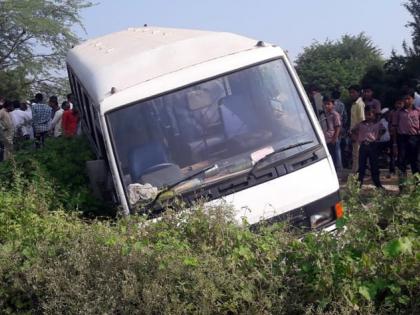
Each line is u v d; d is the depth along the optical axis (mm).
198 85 6578
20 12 31984
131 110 6445
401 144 12641
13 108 18172
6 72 33250
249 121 6512
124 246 4203
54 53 33500
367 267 3820
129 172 6277
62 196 7043
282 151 6324
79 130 11773
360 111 14273
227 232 4406
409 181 4418
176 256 4059
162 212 5734
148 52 7141
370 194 4828
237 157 6312
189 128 6434
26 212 5734
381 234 4035
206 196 5965
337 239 4020
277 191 6156
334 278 3814
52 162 7980
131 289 3994
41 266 4484
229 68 6664
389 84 20047
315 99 8500
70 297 4188
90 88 7121
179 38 7793
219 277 3941
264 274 3973
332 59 51031
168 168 6277
